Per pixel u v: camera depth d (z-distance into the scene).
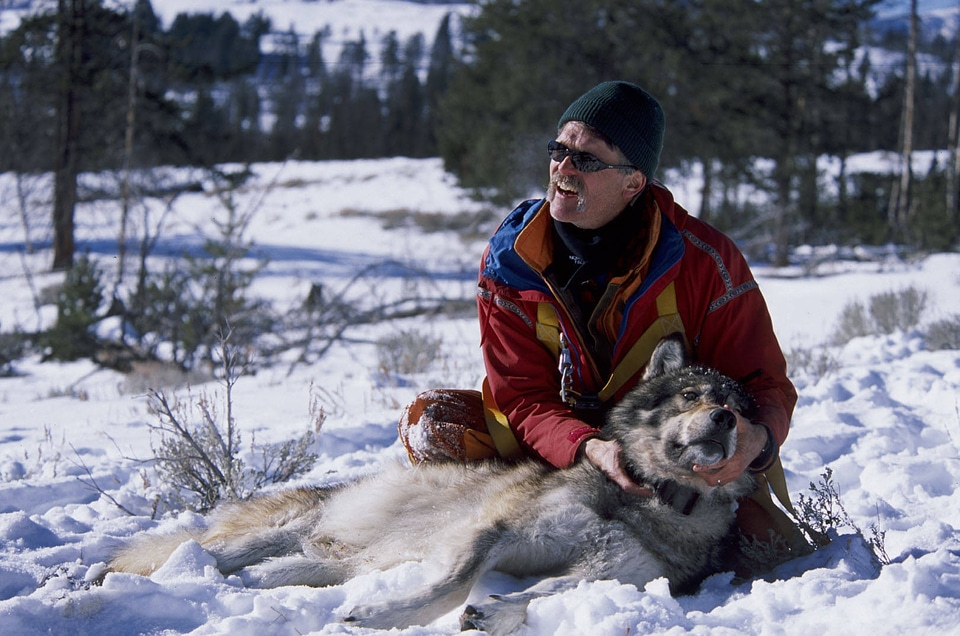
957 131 34.44
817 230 29.75
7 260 29.09
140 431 7.36
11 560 3.74
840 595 2.96
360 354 13.86
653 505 3.55
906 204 32.81
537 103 30.77
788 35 28.08
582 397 3.96
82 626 2.98
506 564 3.51
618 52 29.69
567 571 3.50
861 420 6.27
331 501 4.23
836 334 12.16
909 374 7.65
